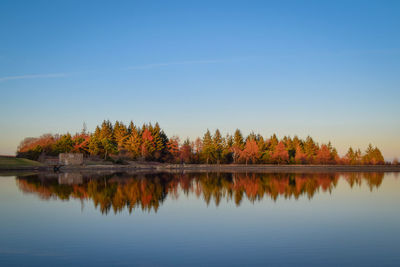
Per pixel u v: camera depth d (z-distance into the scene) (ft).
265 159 399.24
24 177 175.52
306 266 40.37
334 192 117.39
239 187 132.05
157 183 148.05
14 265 39.88
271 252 45.68
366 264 41.34
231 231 57.47
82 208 78.79
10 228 58.44
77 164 266.16
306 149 453.17
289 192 115.44
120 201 90.27
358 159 476.13
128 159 337.52
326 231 58.13
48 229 57.82
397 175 241.76
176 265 40.27
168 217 68.95
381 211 78.23
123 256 43.47
